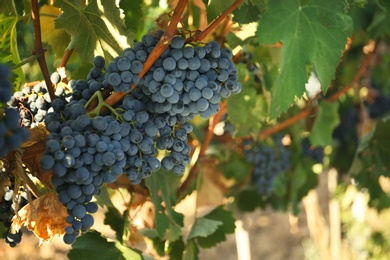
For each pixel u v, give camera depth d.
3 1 0.82
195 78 0.67
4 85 0.58
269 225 2.71
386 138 1.15
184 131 0.70
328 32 0.70
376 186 1.20
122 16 0.74
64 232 0.65
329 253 1.86
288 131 1.41
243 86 1.03
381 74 1.67
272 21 0.67
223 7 0.73
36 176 0.66
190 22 0.94
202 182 1.14
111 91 0.70
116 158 0.64
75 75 0.89
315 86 1.33
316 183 1.49
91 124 0.64
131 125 0.67
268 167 1.37
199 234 0.94
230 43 0.89
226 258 2.57
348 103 1.61
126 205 0.90
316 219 1.87
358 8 1.16
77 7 0.76
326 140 1.32
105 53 0.78
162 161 0.70
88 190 0.63
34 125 0.71
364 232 2.13
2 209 0.69
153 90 0.67
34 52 0.73
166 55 0.67
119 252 0.77
